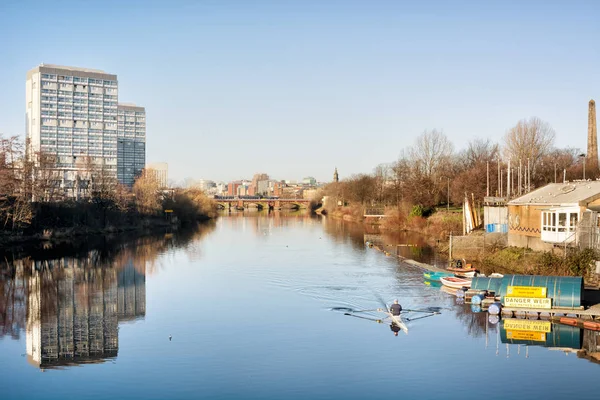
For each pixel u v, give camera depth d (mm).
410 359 42969
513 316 54625
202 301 63312
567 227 72000
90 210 150500
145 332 50812
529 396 36125
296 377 39438
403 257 98625
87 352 45281
